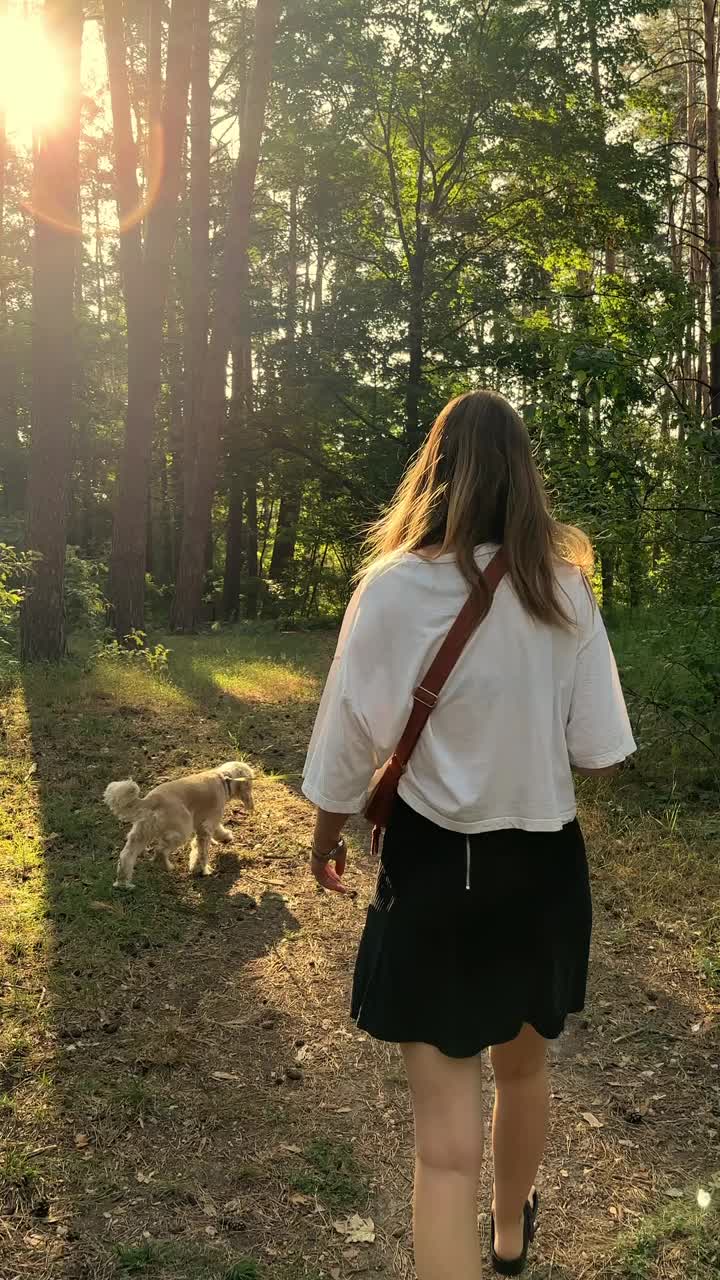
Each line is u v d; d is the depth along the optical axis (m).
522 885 1.67
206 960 3.91
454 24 20.97
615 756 1.78
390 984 1.69
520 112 20.89
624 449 6.32
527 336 6.63
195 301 19.34
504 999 1.68
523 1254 2.19
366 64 20.58
